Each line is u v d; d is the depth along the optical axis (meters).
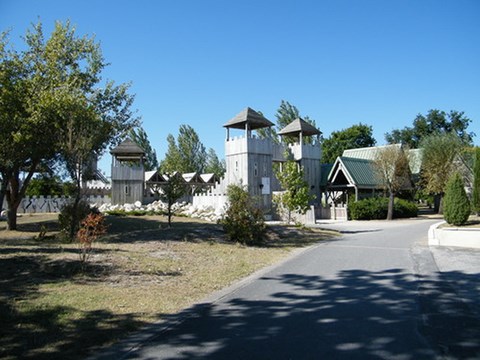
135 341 5.59
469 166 37.44
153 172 46.44
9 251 11.39
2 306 6.86
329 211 36.88
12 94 16.42
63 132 16.77
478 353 5.07
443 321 6.38
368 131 71.62
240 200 17.23
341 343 5.45
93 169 17.36
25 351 5.17
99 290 8.14
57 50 20.39
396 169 36.12
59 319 6.38
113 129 21.36
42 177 23.53
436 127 71.62
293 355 5.05
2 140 16.28
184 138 73.75
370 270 10.75
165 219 26.31
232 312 7.01
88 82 21.61
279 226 23.36
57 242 14.88
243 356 5.05
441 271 10.45
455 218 23.31
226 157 36.88
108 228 19.45
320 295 8.16
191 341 5.60
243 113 35.59
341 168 39.12
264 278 9.93
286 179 24.75
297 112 63.78
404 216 37.72
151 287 8.63
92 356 5.08
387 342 5.47
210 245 15.24
